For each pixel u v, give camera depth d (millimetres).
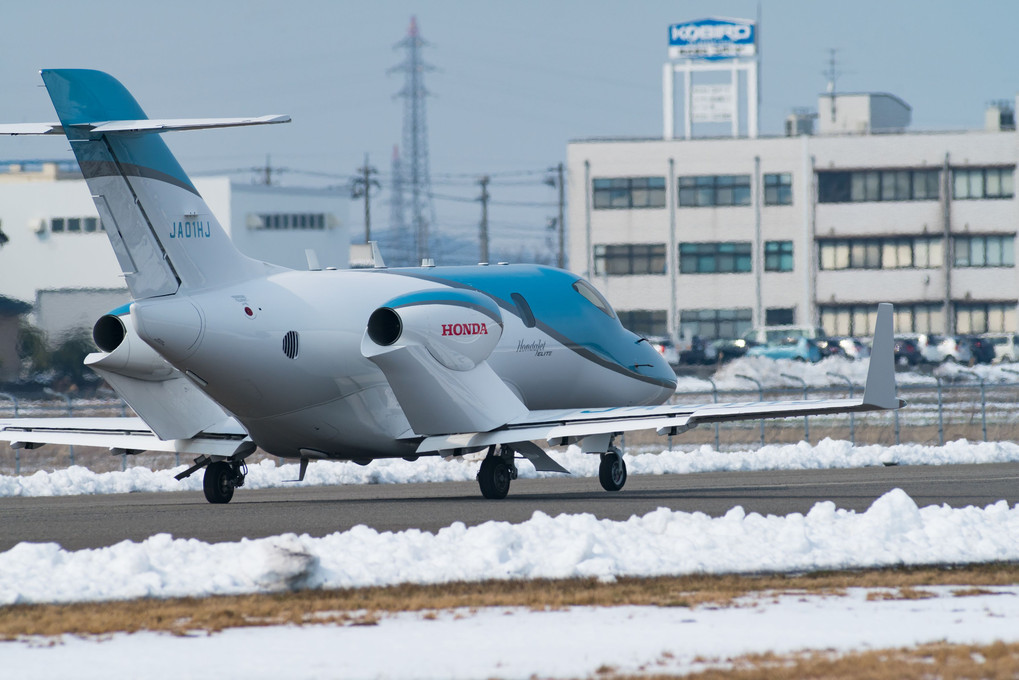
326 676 35156
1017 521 61406
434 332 82250
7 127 74062
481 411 84812
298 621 42156
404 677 34969
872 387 71812
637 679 34406
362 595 46500
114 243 74875
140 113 76062
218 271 78875
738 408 78500
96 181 74438
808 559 52625
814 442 154000
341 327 82188
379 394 84750
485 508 77125
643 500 81312
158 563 51344
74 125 73625
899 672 34500
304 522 70250
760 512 72375
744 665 35688
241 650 38312
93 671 35969
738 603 44750
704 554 53312
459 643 38906
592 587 47719
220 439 85188
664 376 106500
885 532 57656
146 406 82750
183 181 77562
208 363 76812
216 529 67438
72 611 44188
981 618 42000
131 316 73812
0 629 41375
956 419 165375
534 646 38375
